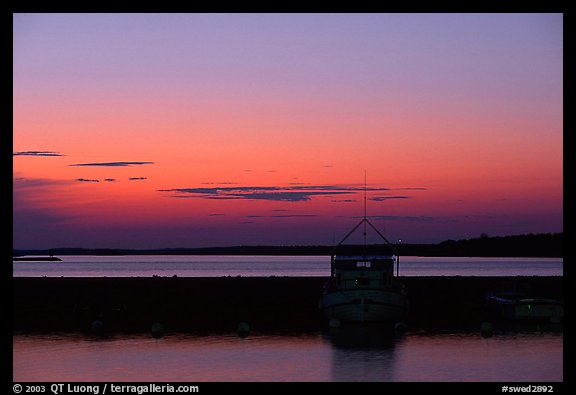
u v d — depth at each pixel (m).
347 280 72.06
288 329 69.44
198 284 110.56
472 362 53.97
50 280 111.69
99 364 53.44
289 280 114.50
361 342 62.09
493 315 79.88
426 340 63.12
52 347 60.00
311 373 50.59
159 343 61.78
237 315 79.69
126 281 112.69
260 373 50.69
